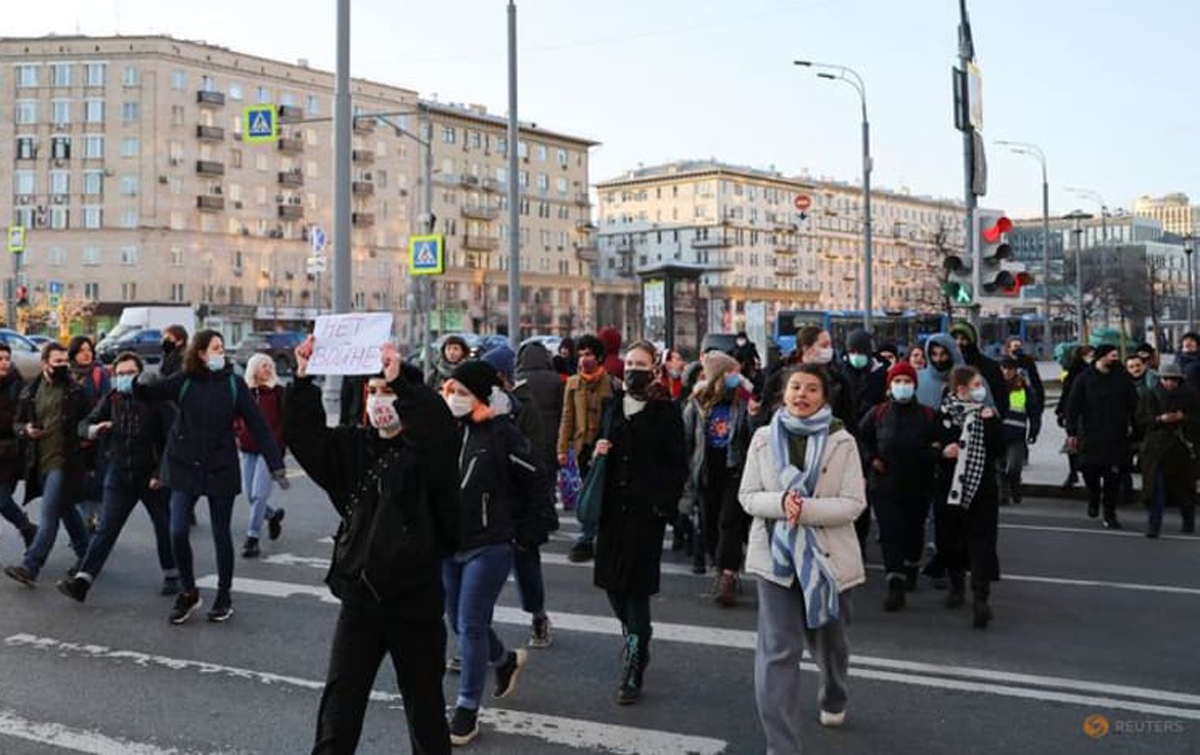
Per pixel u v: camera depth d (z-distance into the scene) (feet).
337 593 12.80
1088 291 239.09
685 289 76.38
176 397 23.06
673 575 28.55
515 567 20.85
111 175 248.52
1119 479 35.19
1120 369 34.91
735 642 21.74
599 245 416.87
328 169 280.10
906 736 16.29
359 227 285.84
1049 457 52.44
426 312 81.71
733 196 393.70
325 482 13.19
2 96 250.98
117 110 248.73
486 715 17.38
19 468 28.17
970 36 47.03
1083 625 22.89
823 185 424.87
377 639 12.79
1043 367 156.56
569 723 16.99
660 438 18.54
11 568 26.07
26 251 250.57
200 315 240.94
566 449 29.60
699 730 16.66
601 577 18.39
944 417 24.17
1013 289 41.78
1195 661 20.22
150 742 16.07
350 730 12.48
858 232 437.17
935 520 25.36
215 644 21.38
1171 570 28.48
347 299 56.59
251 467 30.50
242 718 17.12
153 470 25.12
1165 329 240.53
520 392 23.89
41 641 21.61
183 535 23.03
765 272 401.49
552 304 336.08
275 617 23.52
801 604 15.01
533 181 339.16
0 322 147.13
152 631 22.36
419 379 13.39
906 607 24.67
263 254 267.39
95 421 25.48
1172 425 33.19
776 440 15.49
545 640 21.38
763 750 15.81
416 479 12.78
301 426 12.88
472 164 317.63
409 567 12.52
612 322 361.51
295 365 13.05
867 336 32.55
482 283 302.04
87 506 31.86
